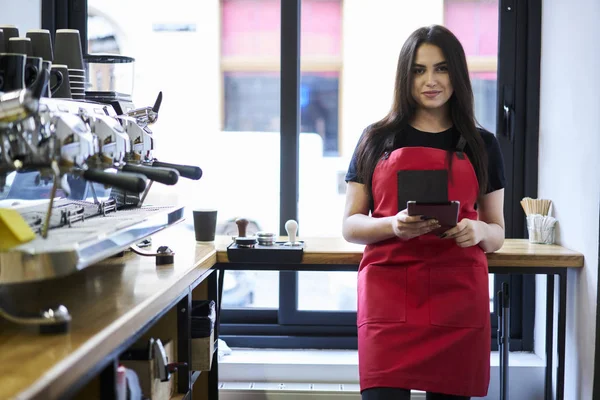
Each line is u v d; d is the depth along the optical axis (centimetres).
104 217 199
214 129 336
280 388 305
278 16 331
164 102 335
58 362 118
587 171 268
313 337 333
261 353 326
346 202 246
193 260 229
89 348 128
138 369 183
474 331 225
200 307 247
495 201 243
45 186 181
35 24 323
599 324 259
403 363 222
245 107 335
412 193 225
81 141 155
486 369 229
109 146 175
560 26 296
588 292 267
